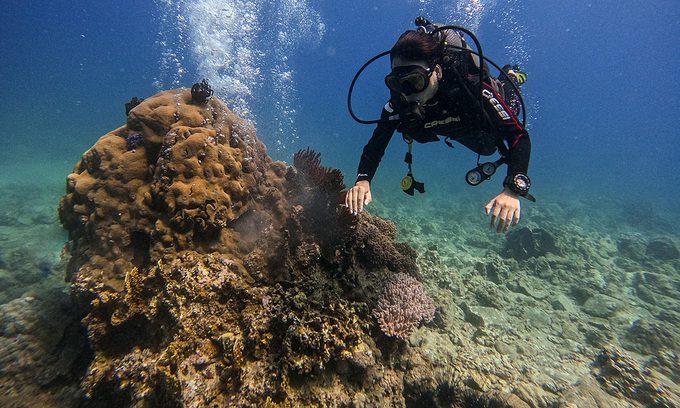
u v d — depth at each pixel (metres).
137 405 0.87
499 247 3.76
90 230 1.22
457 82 1.06
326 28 29.30
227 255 1.24
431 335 1.71
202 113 1.42
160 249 1.13
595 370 1.66
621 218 6.45
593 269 2.93
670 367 1.71
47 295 1.45
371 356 1.03
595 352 1.86
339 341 0.98
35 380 1.21
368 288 1.39
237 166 1.35
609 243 3.92
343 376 1.00
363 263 1.52
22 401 1.16
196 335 0.91
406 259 1.68
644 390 1.48
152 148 1.33
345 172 9.91
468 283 2.45
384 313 1.27
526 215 5.73
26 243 2.90
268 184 1.55
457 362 1.54
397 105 1.13
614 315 2.26
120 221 1.21
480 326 1.98
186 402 0.78
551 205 6.95
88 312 1.24
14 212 4.07
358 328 1.10
